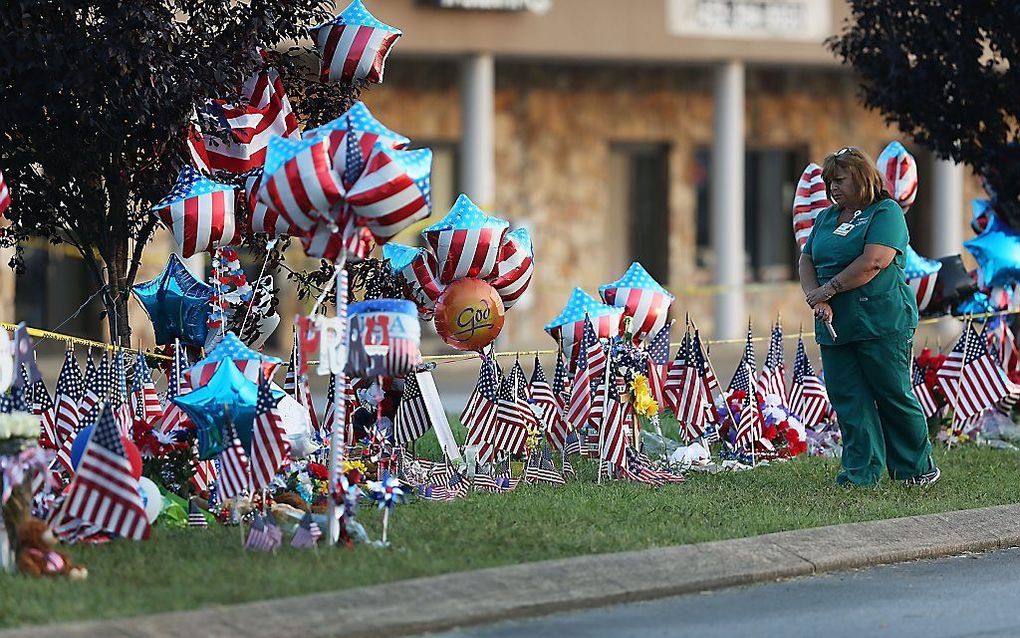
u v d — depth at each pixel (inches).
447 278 1148.5
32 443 857.5
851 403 1162.6
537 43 2524.6
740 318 2719.0
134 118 1094.4
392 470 1130.7
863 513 1055.6
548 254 2834.6
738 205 2687.0
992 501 1115.3
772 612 840.3
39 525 847.1
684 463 1237.7
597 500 1085.1
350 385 1130.0
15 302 2517.2
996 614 840.3
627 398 1180.5
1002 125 1507.1
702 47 2623.0
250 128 1154.7
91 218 1183.6
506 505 1061.1
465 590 836.6
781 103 2950.3
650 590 869.8
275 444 942.4
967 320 1435.8
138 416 1107.3
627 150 2910.9
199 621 762.2
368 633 770.2
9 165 1145.4
